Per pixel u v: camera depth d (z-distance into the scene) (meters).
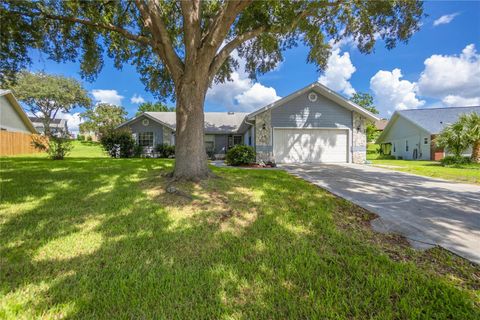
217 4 6.94
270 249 2.53
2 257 2.29
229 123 19.47
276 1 5.94
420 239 2.84
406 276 2.02
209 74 5.70
